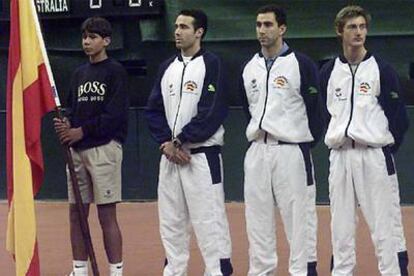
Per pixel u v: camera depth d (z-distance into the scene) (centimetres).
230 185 1620
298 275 1020
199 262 1216
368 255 1249
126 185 1662
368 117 990
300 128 1011
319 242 1333
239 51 1591
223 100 1026
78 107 1071
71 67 1656
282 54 1012
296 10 1573
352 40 991
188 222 1056
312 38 1573
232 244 1322
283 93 1004
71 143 1053
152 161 1647
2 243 1346
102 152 1066
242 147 1605
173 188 1041
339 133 995
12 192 996
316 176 1584
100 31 1066
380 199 995
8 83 1004
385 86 991
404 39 1557
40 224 1493
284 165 1005
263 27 1005
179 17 1035
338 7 1563
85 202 1085
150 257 1255
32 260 988
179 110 1028
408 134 1566
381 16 1558
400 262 1031
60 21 1653
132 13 1622
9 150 1000
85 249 1087
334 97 1009
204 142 1023
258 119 1009
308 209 1023
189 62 1033
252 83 1017
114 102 1062
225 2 1588
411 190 1573
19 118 990
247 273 1152
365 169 995
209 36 1596
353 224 1014
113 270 1089
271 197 1021
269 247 1030
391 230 1002
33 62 997
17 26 997
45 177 1686
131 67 1644
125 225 1473
